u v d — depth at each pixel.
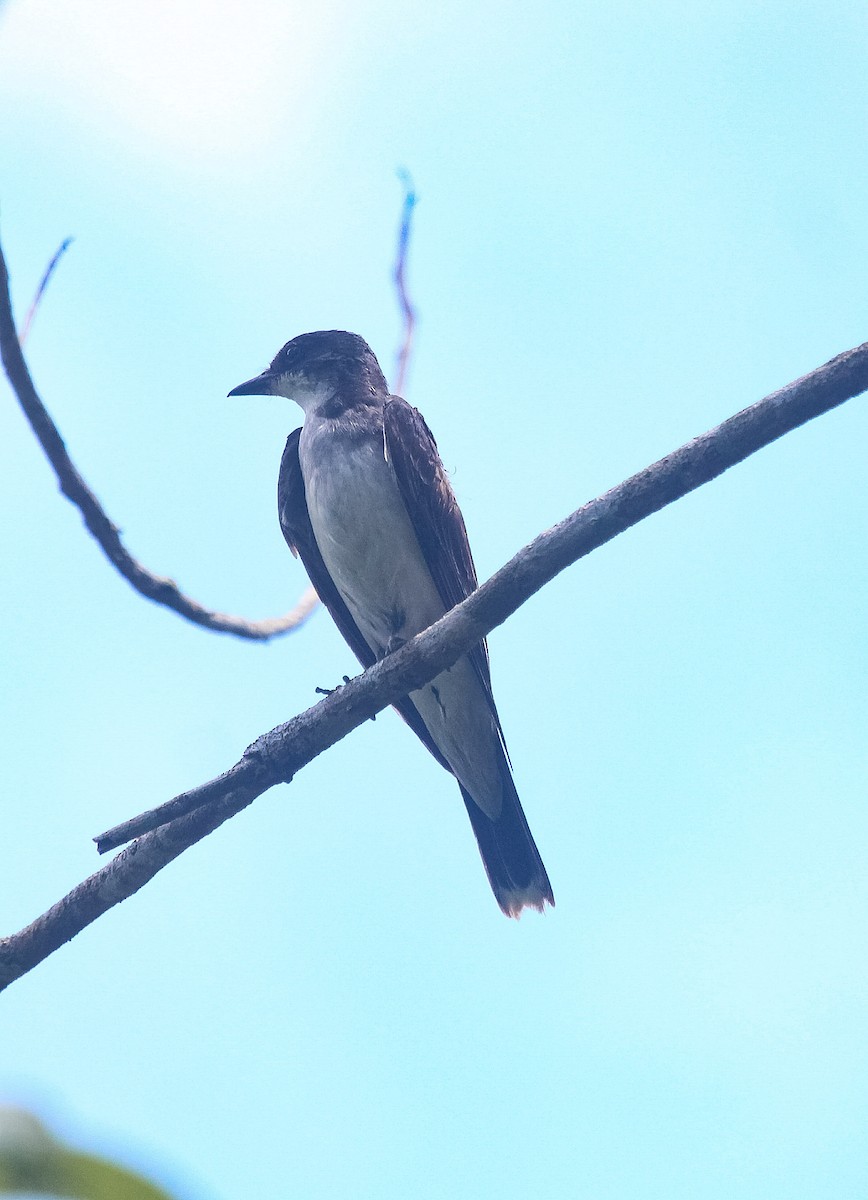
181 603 10.40
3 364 9.16
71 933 8.86
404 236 12.33
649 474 8.42
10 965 8.84
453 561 12.75
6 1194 3.22
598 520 8.59
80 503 9.81
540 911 12.42
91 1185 3.25
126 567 10.16
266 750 9.15
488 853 12.74
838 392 7.99
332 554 12.71
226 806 9.03
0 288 8.84
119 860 8.89
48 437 9.54
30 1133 3.28
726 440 8.23
